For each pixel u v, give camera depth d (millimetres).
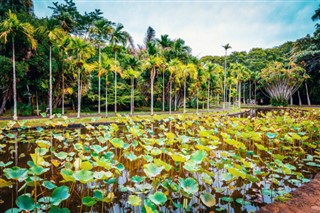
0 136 8359
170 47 28000
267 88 44156
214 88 35875
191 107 38375
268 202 3955
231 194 4254
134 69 23844
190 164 4051
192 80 28422
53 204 2928
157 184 4203
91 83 26422
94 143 8484
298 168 5746
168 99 31734
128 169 5586
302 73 38594
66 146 7801
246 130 8781
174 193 4262
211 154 5945
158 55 23906
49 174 5195
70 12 27953
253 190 4430
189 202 3955
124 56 28375
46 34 16062
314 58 35156
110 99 26875
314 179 4617
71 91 21094
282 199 3691
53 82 20000
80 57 17484
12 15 13141
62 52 18672
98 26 20281
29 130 10273
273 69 40406
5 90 18328
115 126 8336
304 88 42094
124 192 4320
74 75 20281
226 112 25781
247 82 49719
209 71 29062
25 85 19031
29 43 15852
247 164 4324
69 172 3600
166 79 27891
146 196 4137
